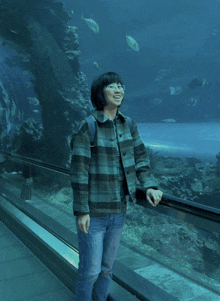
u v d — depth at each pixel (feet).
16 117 115.03
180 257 5.35
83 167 5.17
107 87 5.25
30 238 10.82
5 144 78.89
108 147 5.33
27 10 55.06
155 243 5.88
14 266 9.70
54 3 57.06
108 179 5.31
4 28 58.18
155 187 5.65
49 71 62.08
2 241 11.66
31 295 8.11
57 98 64.08
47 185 10.27
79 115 64.44
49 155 66.18
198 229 4.92
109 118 5.49
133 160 5.66
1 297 8.02
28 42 59.77
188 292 5.33
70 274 8.30
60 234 9.62
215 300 4.86
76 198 5.17
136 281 6.47
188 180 59.00
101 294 6.29
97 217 5.52
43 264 9.83
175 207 5.25
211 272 4.85
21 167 12.31
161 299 5.76
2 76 111.04
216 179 59.31
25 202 11.93
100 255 5.68
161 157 70.44
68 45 60.75
